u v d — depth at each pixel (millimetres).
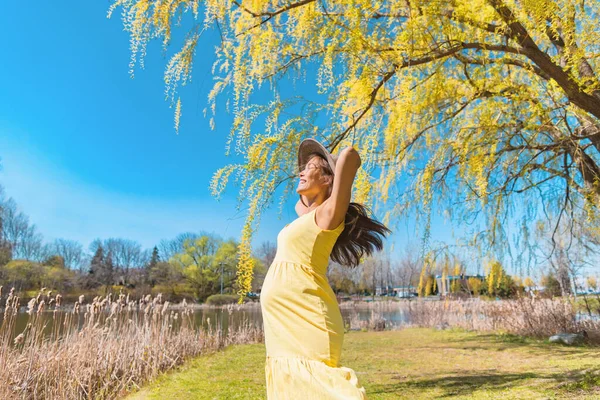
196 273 42062
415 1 3033
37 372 4594
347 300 39281
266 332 1529
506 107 4344
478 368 6328
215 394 5059
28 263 31969
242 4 3277
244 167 3061
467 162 4227
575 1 2945
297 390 1366
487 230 5387
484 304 14633
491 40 3873
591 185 4633
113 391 5098
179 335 7910
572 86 3297
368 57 3254
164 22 2848
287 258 1566
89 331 5523
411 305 18094
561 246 6258
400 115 3734
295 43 3574
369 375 6113
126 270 47594
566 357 6957
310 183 1793
